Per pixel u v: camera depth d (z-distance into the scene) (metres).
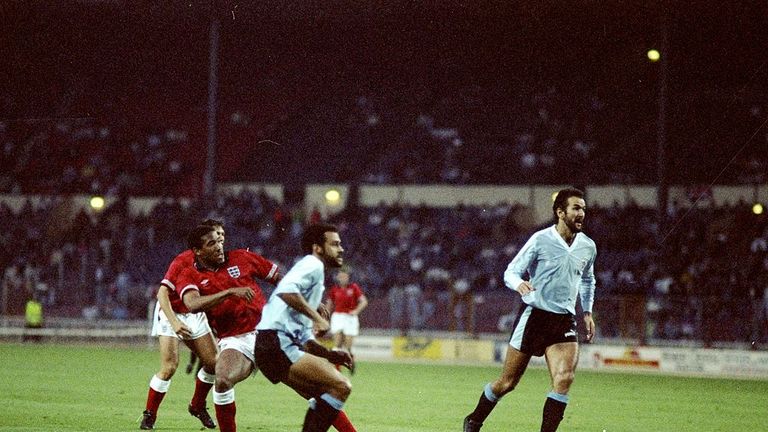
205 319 21.25
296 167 80.62
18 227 73.12
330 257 16.16
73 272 67.62
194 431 21.23
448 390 35.00
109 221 72.94
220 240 19.12
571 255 18.17
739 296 57.34
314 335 16.45
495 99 84.94
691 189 67.62
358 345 57.34
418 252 65.88
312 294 16.02
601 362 51.81
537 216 71.62
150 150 82.12
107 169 79.62
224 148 82.94
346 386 15.94
